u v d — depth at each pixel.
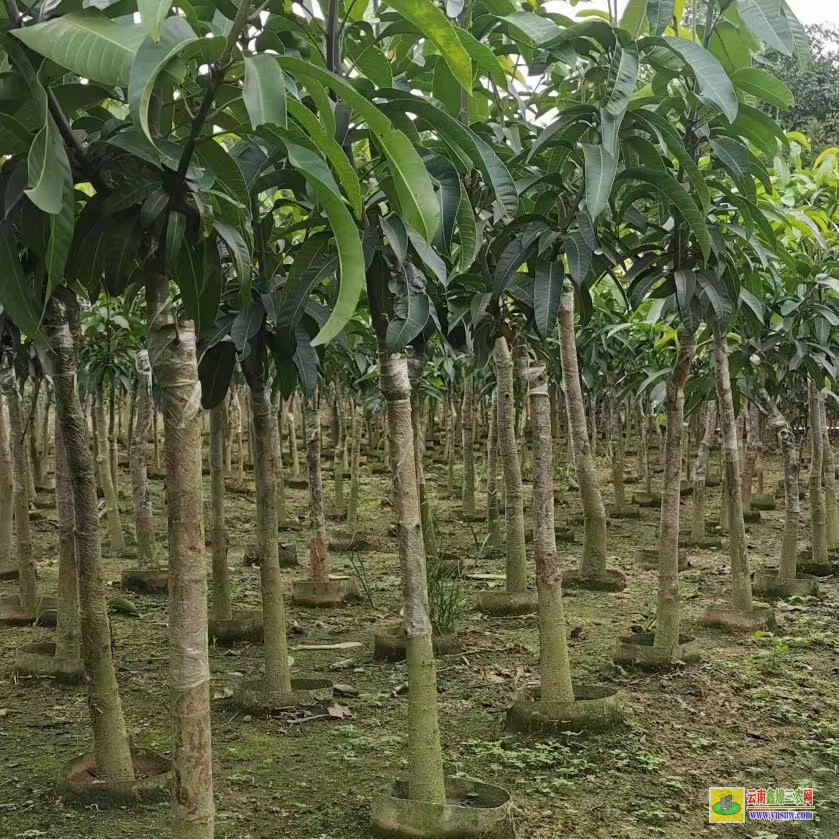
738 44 4.13
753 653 5.21
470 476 10.38
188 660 2.18
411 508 2.98
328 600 6.37
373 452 15.19
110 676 3.22
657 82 3.93
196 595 2.20
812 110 16.22
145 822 3.03
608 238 4.14
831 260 6.04
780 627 5.79
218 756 3.62
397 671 4.84
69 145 2.06
